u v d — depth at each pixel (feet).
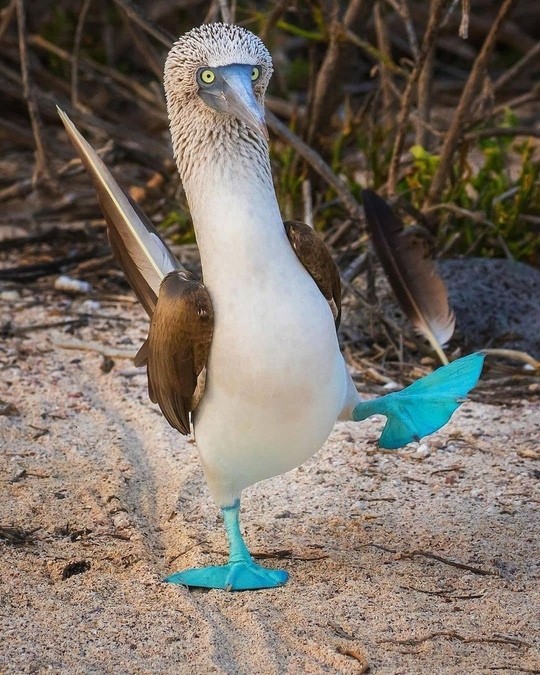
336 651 24.86
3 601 27.53
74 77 59.26
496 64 84.74
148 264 29.53
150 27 46.26
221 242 25.34
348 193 47.42
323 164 47.83
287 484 33.40
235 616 26.61
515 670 24.08
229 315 25.29
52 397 39.60
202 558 29.58
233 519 28.32
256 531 30.86
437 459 34.60
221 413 26.05
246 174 25.39
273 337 25.09
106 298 49.16
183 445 36.11
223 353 25.41
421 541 29.89
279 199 53.67
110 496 32.71
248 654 25.13
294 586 27.86
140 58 81.35
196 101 25.58
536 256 50.37
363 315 45.47
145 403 39.24
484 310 44.86
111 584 28.32
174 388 26.63
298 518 31.45
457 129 46.39
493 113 53.31
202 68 25.45
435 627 25.71
